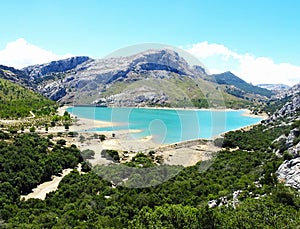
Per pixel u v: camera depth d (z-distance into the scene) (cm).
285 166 4256
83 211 3588
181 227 1995
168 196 2802
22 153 6256
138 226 2059
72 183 4888
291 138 6200
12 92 17250
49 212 3934
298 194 3111
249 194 3484
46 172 5906
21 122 10900
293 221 2297
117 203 3381
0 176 5266
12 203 4694
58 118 10006
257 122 15262
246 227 2142
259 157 5956
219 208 2816
